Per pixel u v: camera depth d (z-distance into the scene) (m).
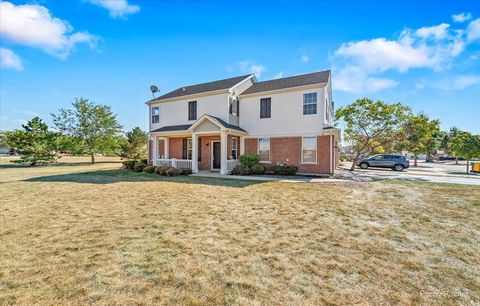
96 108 27.70
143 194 8.21
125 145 26.20
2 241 4.04
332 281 2.81
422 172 18.03
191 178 12.66
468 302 2.43
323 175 13.86
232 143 16.94
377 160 20.98
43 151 24.41
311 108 14.39
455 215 5.68
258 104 16.27
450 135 47.81
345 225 4.94
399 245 3.93
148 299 2.44
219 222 5.12
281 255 3.53
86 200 7.30
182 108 18.27
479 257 3.51
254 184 10.45
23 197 7.81
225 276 2.91
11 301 2.39
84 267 3.13
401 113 15.99
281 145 15.44
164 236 4.29
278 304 2.36
